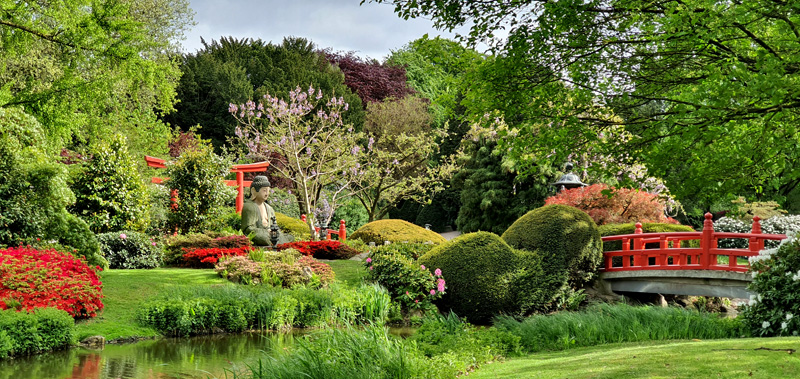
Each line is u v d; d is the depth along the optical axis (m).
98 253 12.94
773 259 8.91
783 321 8.28
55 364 7.97
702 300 15.21
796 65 6.27
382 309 12.44
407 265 13.30
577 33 6.70
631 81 7.27
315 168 24.28
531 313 13.05
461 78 7.48
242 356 8.75
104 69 16.11
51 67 16.58
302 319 11.64
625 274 14.08
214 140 31.06
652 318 9.38
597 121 7.39
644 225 15.44
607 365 5.73
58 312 9.09
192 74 31.30
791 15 6.01
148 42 16.23
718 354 5.65
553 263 13.41
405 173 30.41
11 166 11.70
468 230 28.12
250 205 18.25
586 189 18.02
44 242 11.74
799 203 22.84
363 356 5.91
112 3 15.50
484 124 7.67
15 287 9.37
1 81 17.27
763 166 7.04
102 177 15.52
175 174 17.94
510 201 27.00
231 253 15.05
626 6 6.47
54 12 14.71
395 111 32.94
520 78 7.03
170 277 12.78
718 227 21.98
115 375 7.48
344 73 38.16
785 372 4.83
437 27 7.12
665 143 6.87
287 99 31.56
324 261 16.27
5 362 8.02
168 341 9.81
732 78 6.37
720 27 5.67
